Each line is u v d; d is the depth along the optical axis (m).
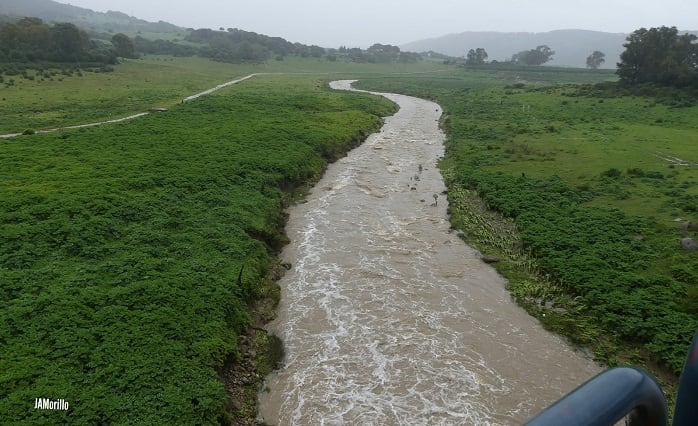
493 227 32.53
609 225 30.45
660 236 28.81
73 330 18.28
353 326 21.95
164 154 39.88
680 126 62.41
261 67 156.00
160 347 18.12
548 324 22.39
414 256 28.78
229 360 19.06
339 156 50.03
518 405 17.69
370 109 75.69
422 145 56.78
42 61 99.50
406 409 17.28
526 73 161.75
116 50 130.75
